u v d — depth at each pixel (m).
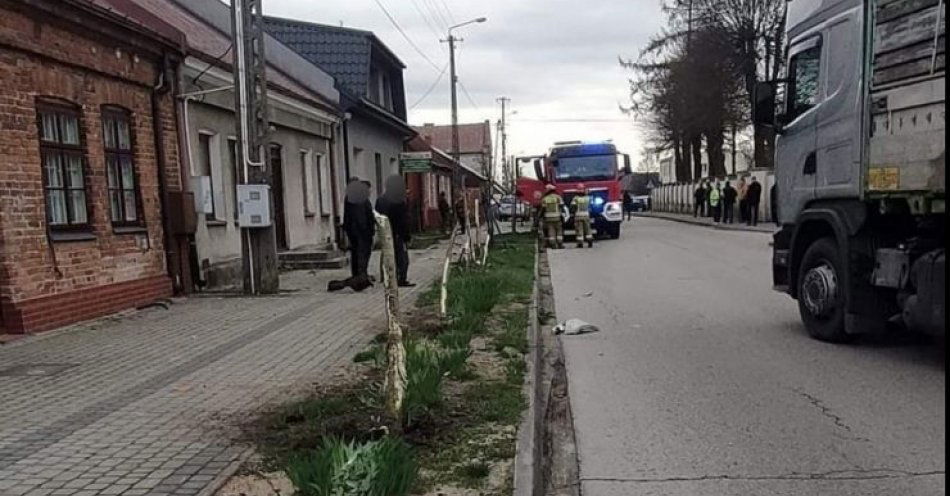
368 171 26.17
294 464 4.15
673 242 25.02
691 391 6.68
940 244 6.75
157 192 11.91
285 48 21.22
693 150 52.34
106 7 10.98
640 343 8.77
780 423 5.71
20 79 8.88
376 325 9.38
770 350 8.15
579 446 5.41
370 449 4.11
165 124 12.16
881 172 7.13
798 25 8.91
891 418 5.73
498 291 11.82
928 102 6.44
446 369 6.51
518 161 30.98
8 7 8.60
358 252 13.02
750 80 10.80
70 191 9.87
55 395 6.24
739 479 4.68
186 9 17.75
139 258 11.29
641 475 4.82
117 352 7.91
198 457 4.70
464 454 4.75
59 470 4.52
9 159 8.68
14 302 8.71
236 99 12.37
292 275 15.78
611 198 26.62
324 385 6.41
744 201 32.84
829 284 8.20
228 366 7.23
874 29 7.19
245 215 12.41
